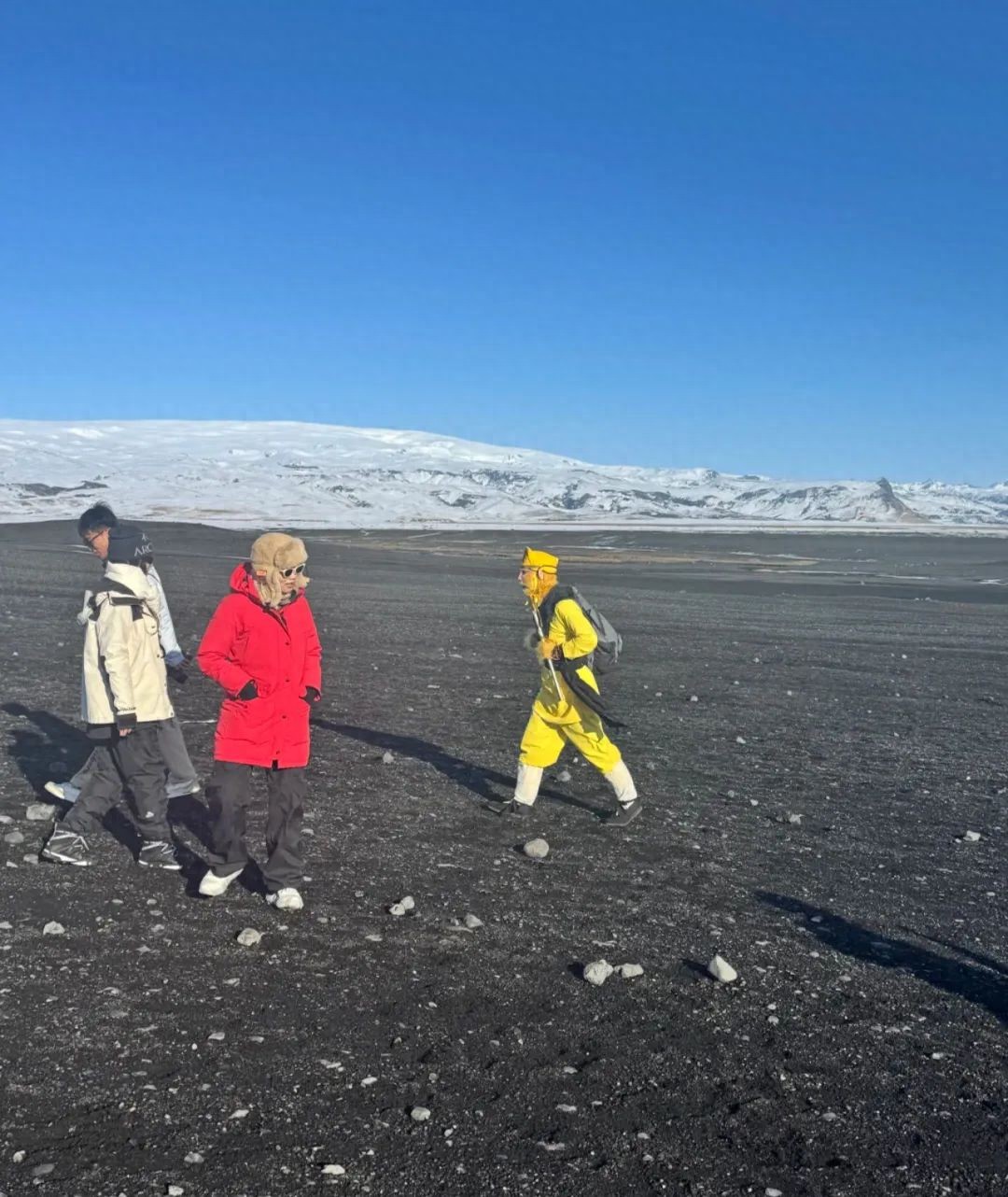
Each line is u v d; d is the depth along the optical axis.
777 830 8.46
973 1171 3.94
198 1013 4.79
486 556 59.47
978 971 5.84
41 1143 3.73
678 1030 4.92
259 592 5.94
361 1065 4.41
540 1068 4.49
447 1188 3.62
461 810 8.52
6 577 32.88
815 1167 3.89
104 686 6.61
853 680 17.55
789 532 106.69
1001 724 13.91
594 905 6.52
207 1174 3.60
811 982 5.55
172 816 7.83
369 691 14.25
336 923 5.96
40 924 5.72
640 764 10.61
